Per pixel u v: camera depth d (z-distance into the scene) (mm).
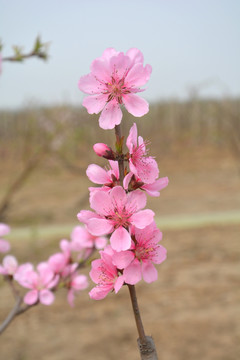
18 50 3195
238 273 7754
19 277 2877
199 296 6988
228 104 18766
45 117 10984
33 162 10141
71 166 12781
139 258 1232
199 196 15039
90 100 1303
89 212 1283
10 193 10352
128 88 1292
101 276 1265
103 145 1321
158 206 13859
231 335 5789
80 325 6391
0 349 5785
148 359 1087
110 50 1350
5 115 22359
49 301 2834
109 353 5613
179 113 26906
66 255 3066
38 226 11672
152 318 6430
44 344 5887
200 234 10250
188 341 5730
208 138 24422
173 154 22703
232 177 17828
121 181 1315
